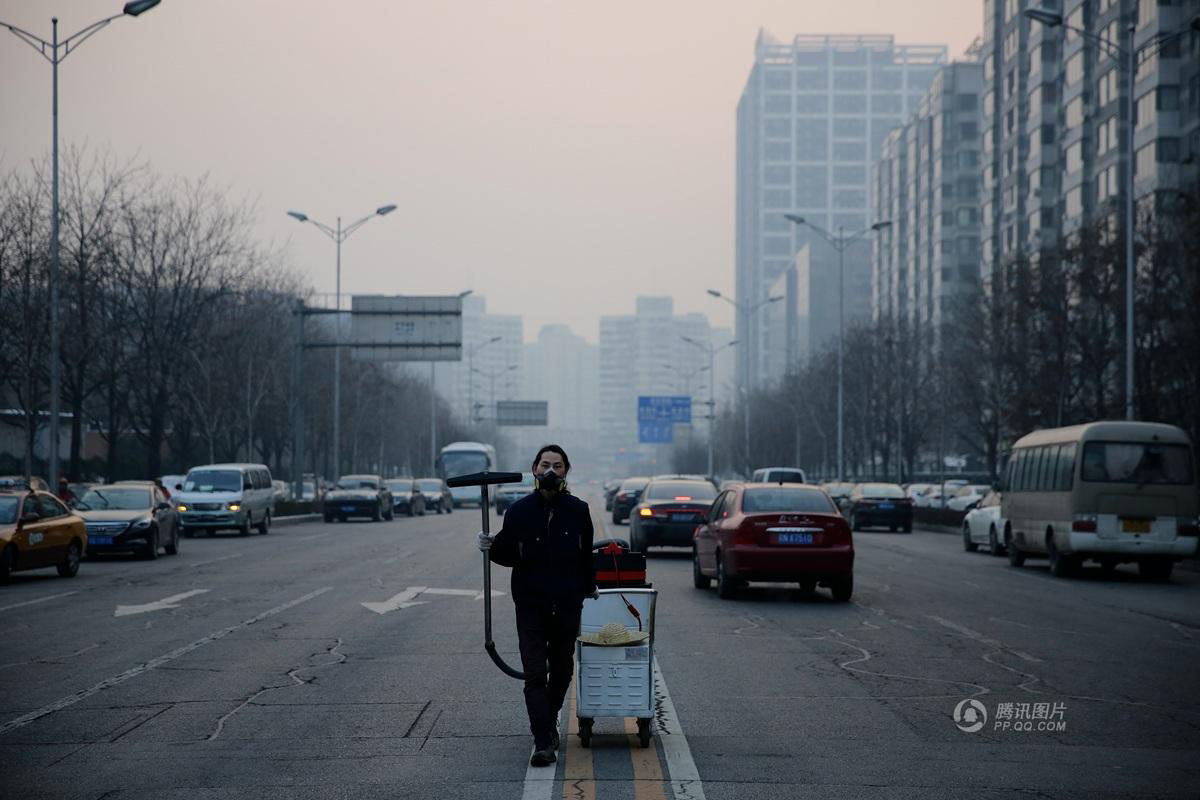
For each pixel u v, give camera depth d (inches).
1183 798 359.6
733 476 6550.2
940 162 5777.6
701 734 444.5
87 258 2365.9
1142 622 824.3
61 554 1144.2
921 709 494.9
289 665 609.6
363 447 4847.4
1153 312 2095.2
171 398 2906.0
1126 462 1212.5
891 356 4010.8
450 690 536.1
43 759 407.8
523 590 398.6
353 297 2669.8
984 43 5004.9
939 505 3314.5
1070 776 384.8
